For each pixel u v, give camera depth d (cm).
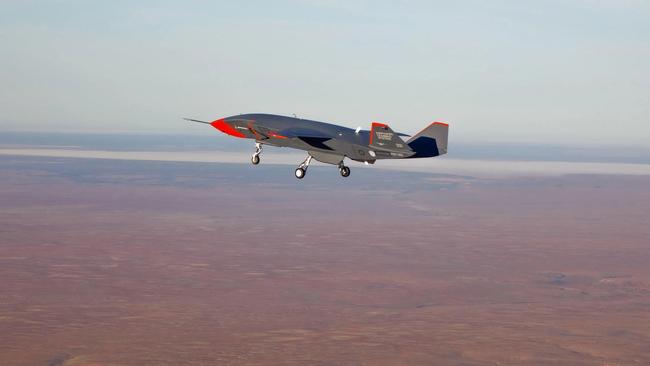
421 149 6738
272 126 6969
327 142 6625
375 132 6475
